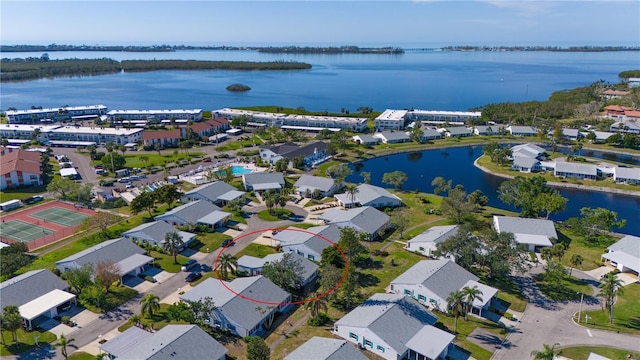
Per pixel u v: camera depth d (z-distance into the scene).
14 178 170.00
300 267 102.50
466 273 102.94
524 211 144.00
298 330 87.38
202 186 162.38
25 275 97.75
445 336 81.31
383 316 84.31
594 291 102.44
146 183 179.50
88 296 93.25
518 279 107.69
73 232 131.88
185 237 122.31
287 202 159.50
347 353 74.75
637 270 106.44
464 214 141.00
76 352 79.50
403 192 175.88
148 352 72.75
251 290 93.31
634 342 84.44
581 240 129.38
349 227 124.25
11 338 83.06
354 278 95.44
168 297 97.62
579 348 82.50
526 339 85.38
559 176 193.50
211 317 87.25
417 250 120.69
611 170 191.00
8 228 134.62
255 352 72.62
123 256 110.12
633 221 149.62
